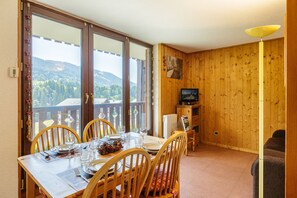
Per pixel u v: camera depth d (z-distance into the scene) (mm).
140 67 4164
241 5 2312
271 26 1452
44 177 1210
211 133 4516
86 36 2830
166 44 4094
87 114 2846
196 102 4551
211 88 4504
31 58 2262
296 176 845
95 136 2385
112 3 2293
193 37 3584
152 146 1818
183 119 3992
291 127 855
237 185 2490
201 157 3568
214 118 4465
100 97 3236
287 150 863
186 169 3006
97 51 3178
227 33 3342
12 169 1975
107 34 3148
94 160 1421
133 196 1221
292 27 852
